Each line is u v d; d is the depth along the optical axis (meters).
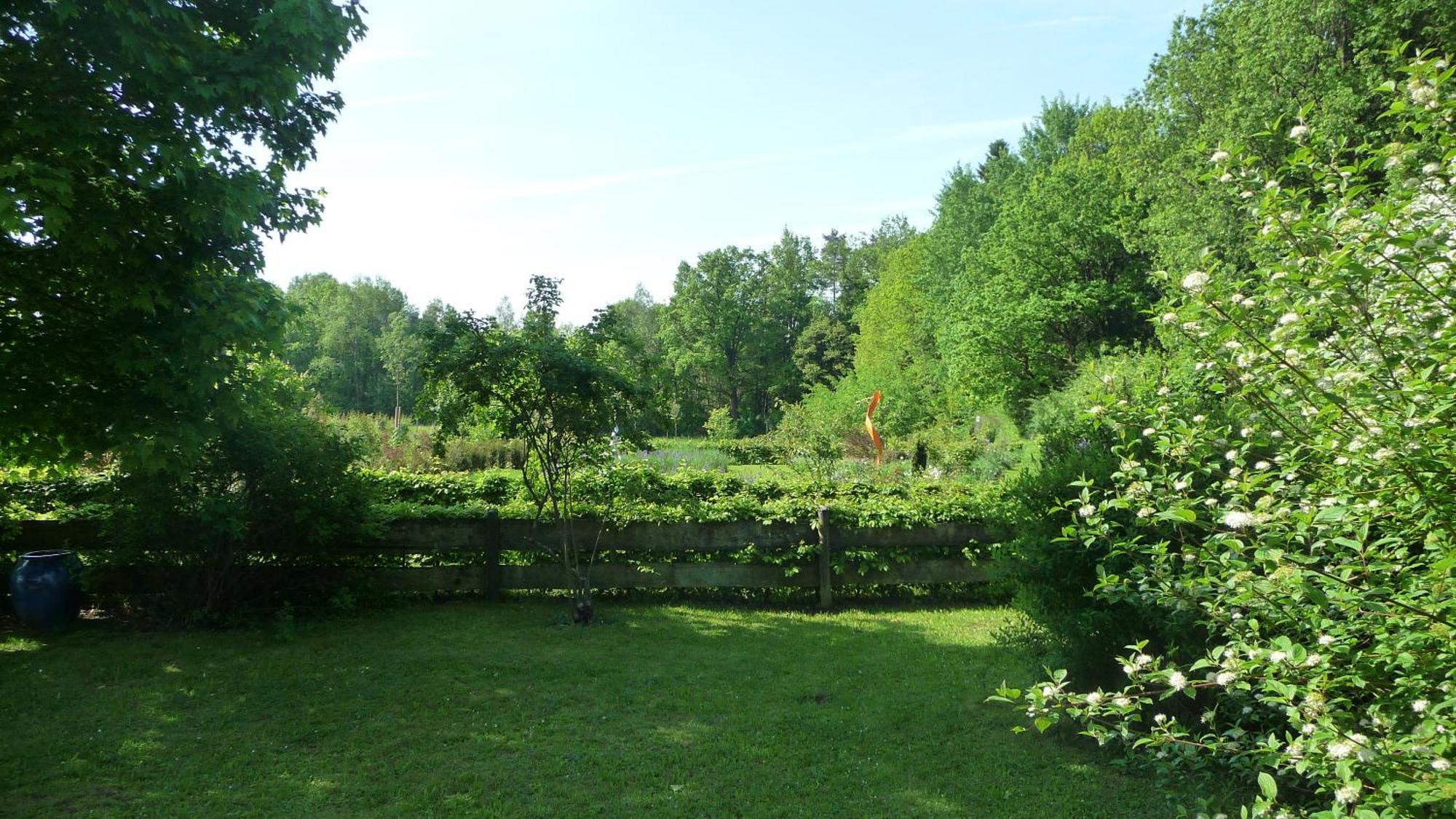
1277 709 3.08
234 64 6.27
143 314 6.39
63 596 7.58
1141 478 3.18
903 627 7.84
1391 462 2.37
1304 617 2.48
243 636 7.45
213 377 6.25
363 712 5.63
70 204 5.43
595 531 8.80
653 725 5.40
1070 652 4.95
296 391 9.34
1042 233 30.22
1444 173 2.59
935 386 38.78
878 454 19.75
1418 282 2.36
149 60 5.69
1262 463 3.00
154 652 6.97
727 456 29.06
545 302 8.02
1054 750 4.93
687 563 8.79
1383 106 15.27
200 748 5.04
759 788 4.50
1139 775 4.55
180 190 6.07
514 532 8.80
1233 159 3.08
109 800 4.37
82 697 5.89
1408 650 2.26
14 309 6.54
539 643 7.29
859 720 5.45
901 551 8.79
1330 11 16.77
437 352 7.81
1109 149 34.81
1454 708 2.17
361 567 8.63
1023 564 5.26
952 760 4.82
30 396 6.58
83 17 5.69
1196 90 21.20
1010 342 30.14
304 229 7.62
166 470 7.03
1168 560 3.23
